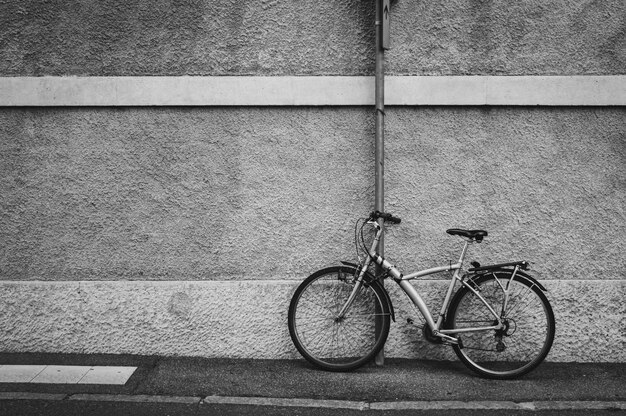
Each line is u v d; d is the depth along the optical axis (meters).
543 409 4.41
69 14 5.29
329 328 5.20
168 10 5.27
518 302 5.05
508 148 5.25
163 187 5.32
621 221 5.24
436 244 5.28
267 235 5.31
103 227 5.33
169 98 5.25
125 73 5.30
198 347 5.28
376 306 5.05
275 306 5.27
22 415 4.29
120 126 5.32
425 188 5.27
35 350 5.30
